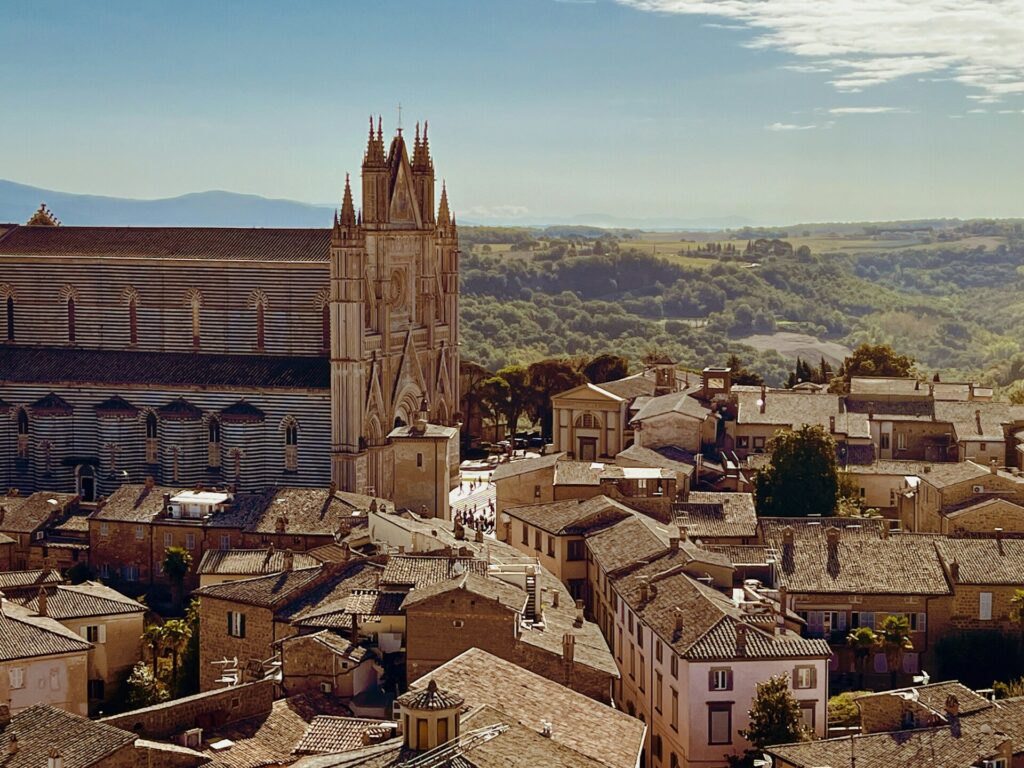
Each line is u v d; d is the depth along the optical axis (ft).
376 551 560.20
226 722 376.48
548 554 579.07
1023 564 528.22
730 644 430.61
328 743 355.36
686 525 590.55
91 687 530.27
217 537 650.43
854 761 363.76
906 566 530.68
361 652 420.36
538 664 409.69
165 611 638.53
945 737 370.53
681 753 431.02
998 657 507.71
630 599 483.10
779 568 530.68
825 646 432.25
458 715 290.76
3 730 348.38
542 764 278.67
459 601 410.93
